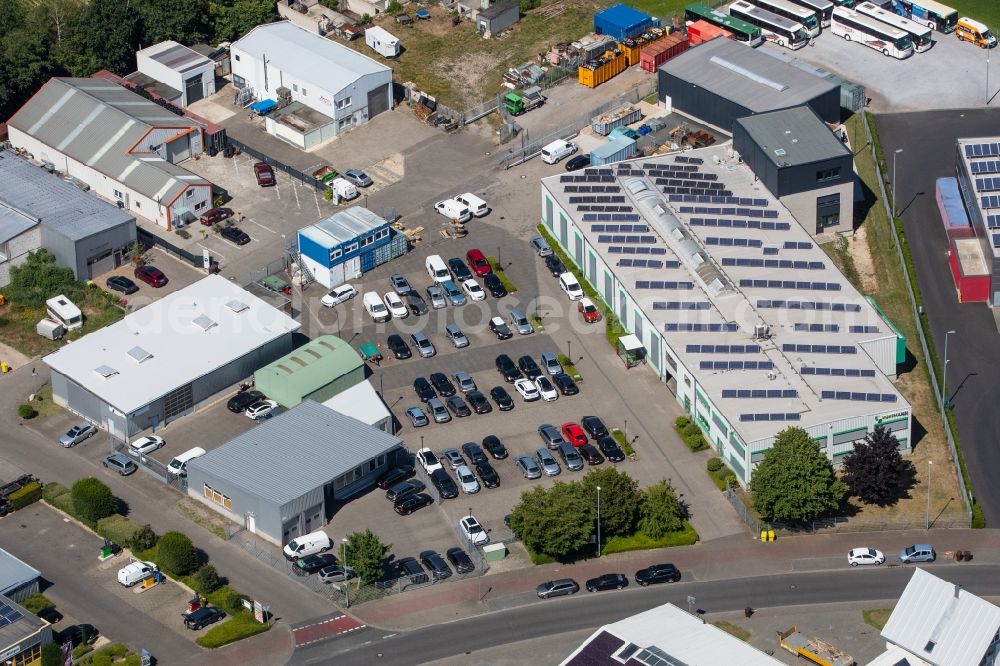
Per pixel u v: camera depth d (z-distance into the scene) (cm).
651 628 19375
